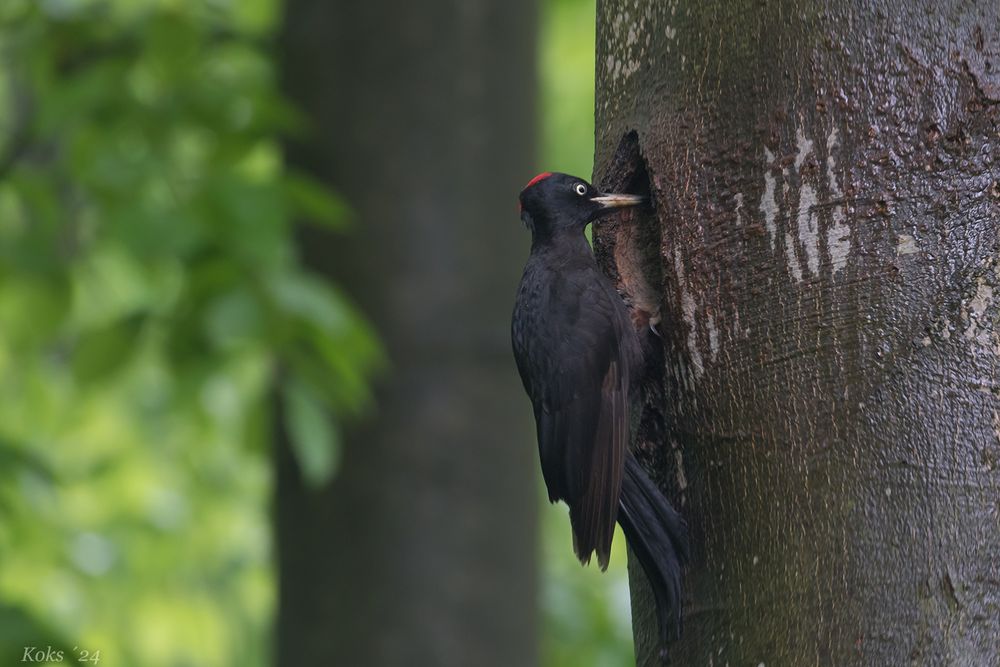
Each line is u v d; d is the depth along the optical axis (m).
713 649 6.43
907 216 6.28
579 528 7.27
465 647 11.59
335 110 11.91
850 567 6.08
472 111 11.93
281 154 12.16
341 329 9.89
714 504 6.55
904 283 6.24
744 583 6.36
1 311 11.78
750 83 6.58
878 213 6.30
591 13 18.48
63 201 11.69
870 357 6.23
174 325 10.20
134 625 15.11
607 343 7.59
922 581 6.00
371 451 11.66
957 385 6.16
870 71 6.35
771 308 6.45
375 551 11.60
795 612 6.16
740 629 6.33
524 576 11.87
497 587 11.70
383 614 11.56
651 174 6.91
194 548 15.69
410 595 11.57
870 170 6.31
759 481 6.38
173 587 15.28
